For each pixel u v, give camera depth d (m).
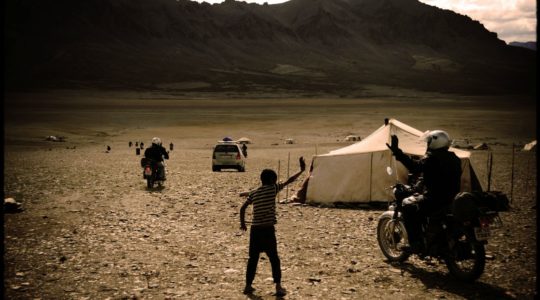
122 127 99.25
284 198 17.42
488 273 8.02
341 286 7.39
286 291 7.12
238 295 6.98
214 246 9.90
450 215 7.61
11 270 8.03
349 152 16.23
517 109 186.62
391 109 180.50
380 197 15.58
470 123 105.31
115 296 6.88
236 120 120.44
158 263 8.56
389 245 8.90
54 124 98.62
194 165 34.47
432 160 7.88
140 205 14.86
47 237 10.43
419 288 7.31
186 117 129.38
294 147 58.50
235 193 18.03
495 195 7.52
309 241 10.41
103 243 9.98
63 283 7.43
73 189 18.45
